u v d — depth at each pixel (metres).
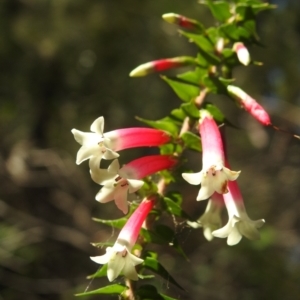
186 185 0.64
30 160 0.70
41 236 0.66
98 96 0.71
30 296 0.63
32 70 0.70
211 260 0.68
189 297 0.63
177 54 0.70
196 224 0.26
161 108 0.70
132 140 0.25
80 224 0.68
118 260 0.23
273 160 0.82
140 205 0.24
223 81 0.26
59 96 0.72
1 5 0.69
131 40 0.70
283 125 0.82
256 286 0.67
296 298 0.66
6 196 0.69
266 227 0.69
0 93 0.71
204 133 0.25
